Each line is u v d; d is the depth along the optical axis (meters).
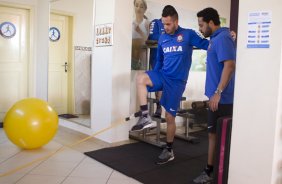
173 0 5.00
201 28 2.75
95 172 3.04
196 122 5.24
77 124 4.61
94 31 4.19
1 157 3.43
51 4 5.03
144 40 4.60
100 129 4.17
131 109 4.52
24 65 5.32
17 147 3.84
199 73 5.70
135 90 4.57
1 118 5.08
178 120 5.36
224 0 6.10
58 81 4.94
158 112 4.13
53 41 5.03
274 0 1.73
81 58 4.52
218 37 2.56
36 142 3.58
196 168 3.22
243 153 1.92
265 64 1.79
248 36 1.85
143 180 2.84
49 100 5.13
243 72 1.89
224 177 2.20
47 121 3.59
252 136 1.87
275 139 1.79
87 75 4.42
